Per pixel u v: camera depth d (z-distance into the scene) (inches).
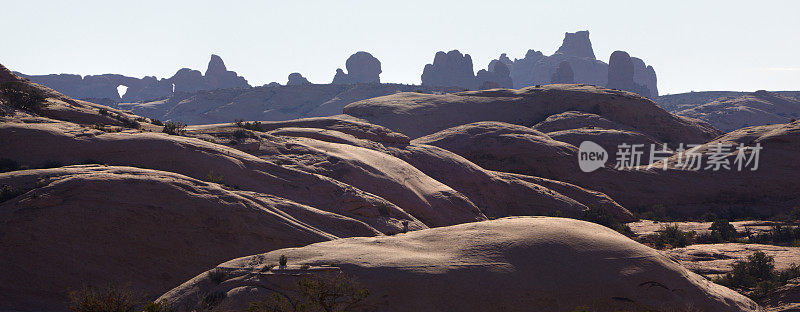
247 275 1838.1
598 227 2188.7
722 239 4286.4
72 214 2409.0
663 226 5054.1
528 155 6638.8
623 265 1904.5
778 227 4407.0
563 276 1846.7
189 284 1881.2
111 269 2330.2
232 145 3922.2
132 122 4411.9
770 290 2333.9
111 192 2522.1
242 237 2583.7
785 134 6491.1
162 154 3255.4
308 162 3892.7
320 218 2955.2
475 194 5172.2
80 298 1777.8
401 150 5467.5
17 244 2288.4
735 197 6186.0
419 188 4173.2
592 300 1791.3
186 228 2512.3
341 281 1664.6
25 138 3243.1
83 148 3245.6
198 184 2751.0
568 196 5777.6
